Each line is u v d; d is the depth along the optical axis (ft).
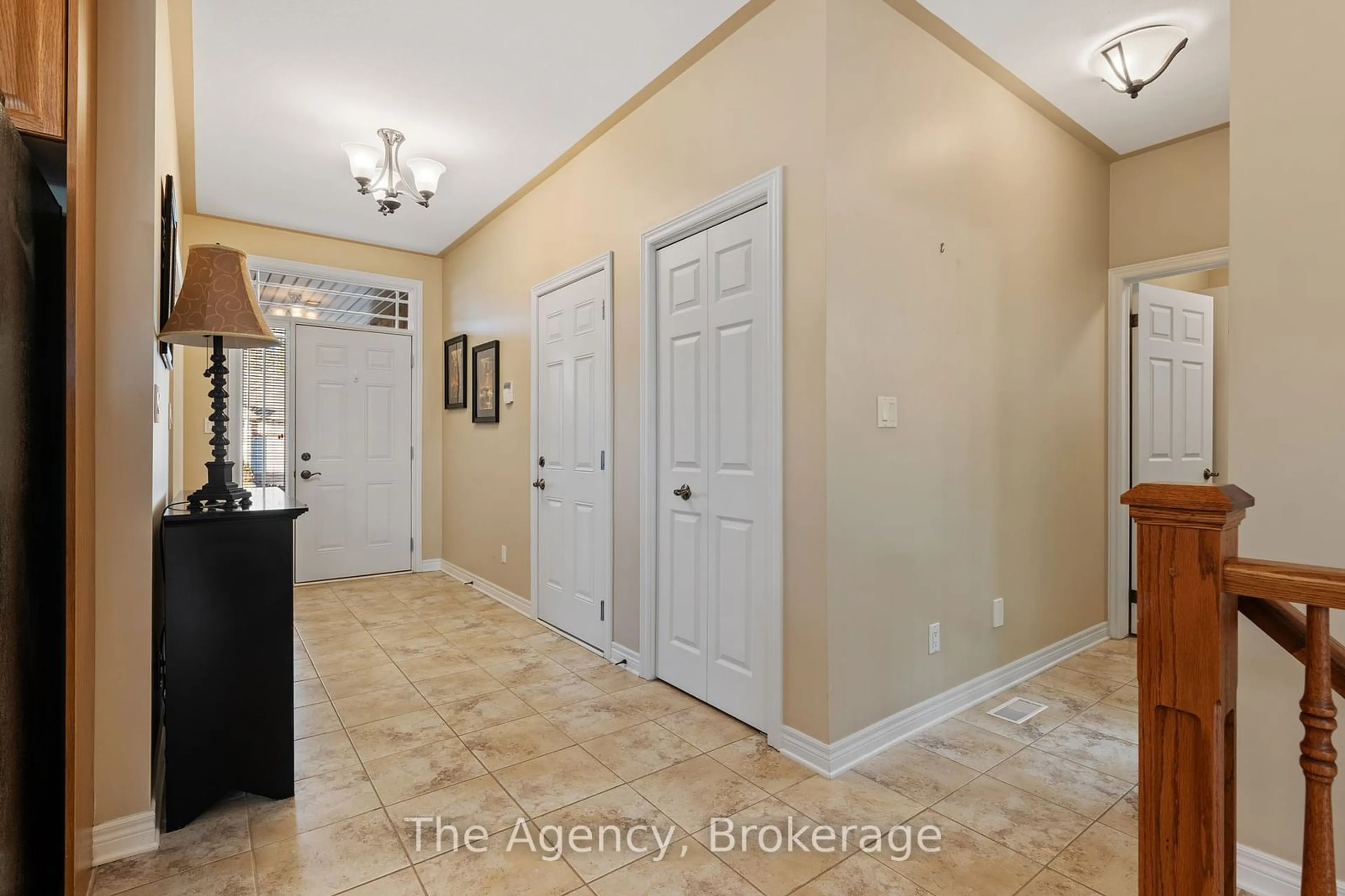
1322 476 5.09
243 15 7.88
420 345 17.67
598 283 10.89
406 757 7.35
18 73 4.48
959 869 5.43
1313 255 5.11
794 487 7.34
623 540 10.32
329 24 8.05
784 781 6.84
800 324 7.25
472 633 12.07
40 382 4.61
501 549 14.58
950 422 8.50
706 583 8.74
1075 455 10.84
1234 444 5.48
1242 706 5.48
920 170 8.01
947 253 8.41
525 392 13.48
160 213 7.04
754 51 7.81
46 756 4.65
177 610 6.05
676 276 9.24
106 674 5.59
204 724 6.15
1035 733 8.00
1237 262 5.47
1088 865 5.48
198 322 6.76
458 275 16.93
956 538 8.63
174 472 11.62
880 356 7.53
